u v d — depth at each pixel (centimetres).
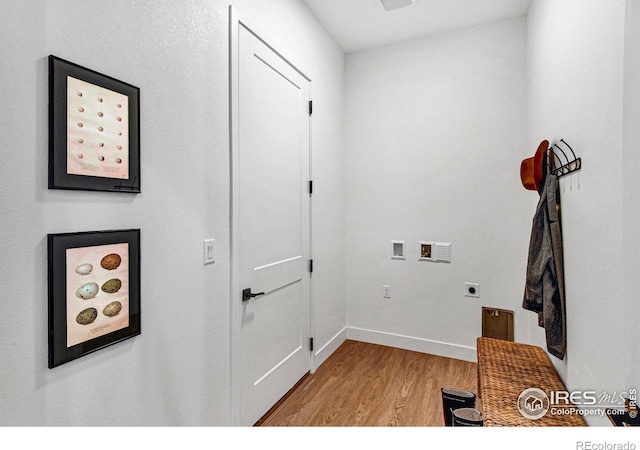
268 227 208
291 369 235
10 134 92
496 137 272
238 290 179
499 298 272
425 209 298
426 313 299
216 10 164
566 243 151
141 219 128
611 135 105
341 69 319
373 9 256
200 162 155
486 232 276
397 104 307
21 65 94
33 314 97
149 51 131
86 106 108
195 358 152
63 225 103
